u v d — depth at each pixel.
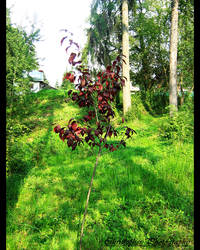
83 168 5.26
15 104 8.91
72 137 2.15
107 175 4.61
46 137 8.18
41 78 28.12
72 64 2.12
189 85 12.73
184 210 2.93
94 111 2.52
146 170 4.64
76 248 2.38
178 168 4.49
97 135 2.27
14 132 5.88
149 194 3.56
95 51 14.77
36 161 5.93
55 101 14.55
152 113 14.66
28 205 3.44
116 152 6.40
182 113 7.65
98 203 3.43
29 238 2.59
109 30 14.37
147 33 18.00
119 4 13.73
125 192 3.72
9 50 9.03
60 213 3.17
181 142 6.88
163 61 18.81
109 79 2.22
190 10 13.78
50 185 4.30
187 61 12.80
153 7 16.84
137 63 20.19
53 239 2.50
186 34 13.28
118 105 14.80
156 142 7.50
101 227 2.73
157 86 20.34
